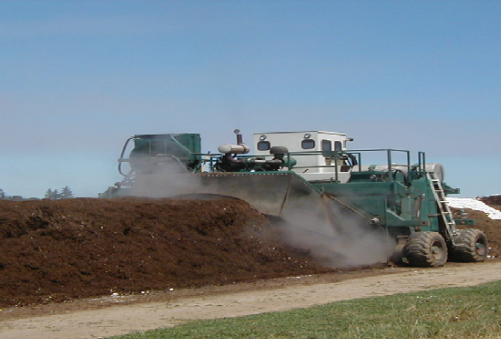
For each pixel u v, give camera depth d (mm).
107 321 10547
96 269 13562
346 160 21766
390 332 8602
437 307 10430
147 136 19406
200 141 19688
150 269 14094
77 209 15172
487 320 9289
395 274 16219
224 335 8828
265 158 20438
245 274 15172
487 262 19781
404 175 18938
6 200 15156
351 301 11523
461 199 33438
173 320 10562
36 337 9492
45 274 13008
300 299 12453
